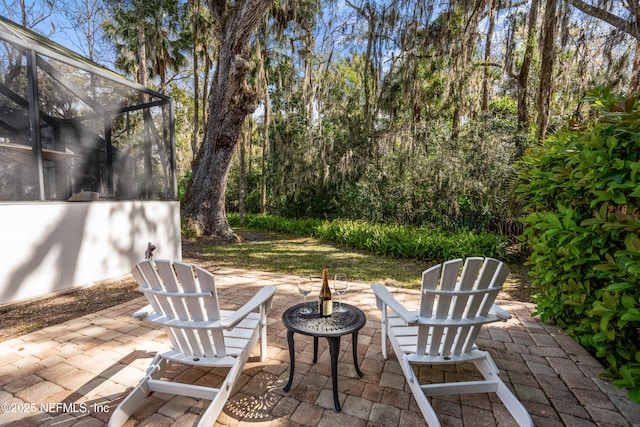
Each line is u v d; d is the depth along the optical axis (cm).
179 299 166
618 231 198
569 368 212
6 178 522
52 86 591
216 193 821
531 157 318
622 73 517
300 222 998
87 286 388
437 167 717
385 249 637
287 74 1053
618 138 211
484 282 168
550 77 595
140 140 617
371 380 199
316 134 988
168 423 159
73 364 212
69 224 369
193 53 1195
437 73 786
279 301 344
